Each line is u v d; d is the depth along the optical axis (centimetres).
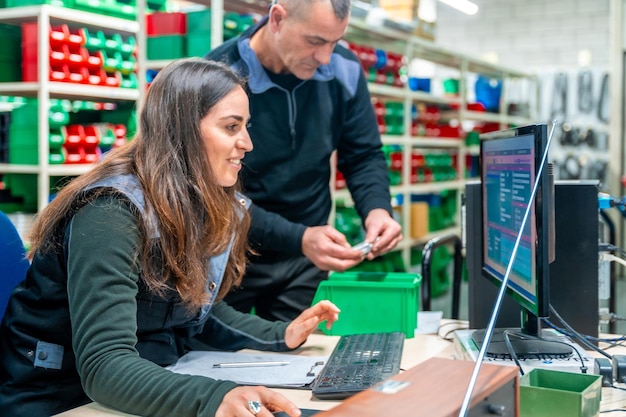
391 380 95
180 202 148
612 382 145
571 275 188
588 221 187
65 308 152
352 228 514
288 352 182
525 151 153
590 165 781
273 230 228
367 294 199
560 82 793
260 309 249
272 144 237
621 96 770
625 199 190
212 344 187
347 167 263
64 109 351
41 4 341
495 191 180
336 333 202
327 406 140
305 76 223
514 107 789
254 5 401
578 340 173
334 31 209
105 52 365
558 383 126
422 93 593
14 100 416
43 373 154
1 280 179
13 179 364
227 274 174
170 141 150
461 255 276
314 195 250
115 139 378
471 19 919
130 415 137
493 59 755
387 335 184
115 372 130
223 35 367
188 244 150
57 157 351
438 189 631
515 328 183
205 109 151
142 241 145
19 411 153
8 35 352
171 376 129
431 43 583
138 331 160
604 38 854
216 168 154
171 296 157
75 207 146
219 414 121
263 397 122
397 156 570
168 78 152
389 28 513
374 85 507
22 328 155
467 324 213
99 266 137
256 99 234
